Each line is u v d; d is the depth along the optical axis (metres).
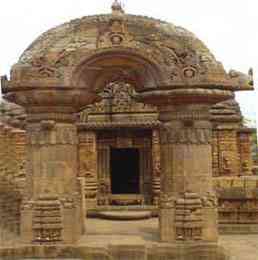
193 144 15.30
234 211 20.25
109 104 28.05
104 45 15.12
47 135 15.31
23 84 14.95
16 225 17.67
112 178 29.77
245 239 18.45
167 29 15.41
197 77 15.02
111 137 28.19
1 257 14.91
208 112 15.48
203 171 15.35
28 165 15.52
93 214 23.62
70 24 15.46
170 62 15.12
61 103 15.31
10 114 26.95
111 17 15.30
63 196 15.33
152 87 15.26
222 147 29.75
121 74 16.14
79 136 27.89
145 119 27.70
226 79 15.20
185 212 15.11
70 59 15.11
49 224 15.12
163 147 15.56
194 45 15.30
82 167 27.81
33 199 15.31
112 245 15.06
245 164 30.56
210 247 14.91
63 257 14.97
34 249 15.02
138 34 15.25
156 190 27.45
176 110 15.35
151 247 14.97
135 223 20.50
